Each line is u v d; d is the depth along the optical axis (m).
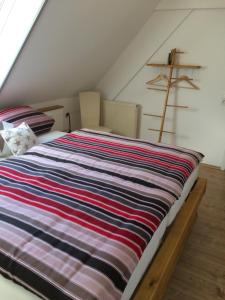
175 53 3.61
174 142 4.02
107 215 1.45
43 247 1.21
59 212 1.46
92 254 1.18
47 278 1.07
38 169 1.98
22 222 1.37
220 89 3.48
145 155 2.28
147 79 3.96
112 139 2.69
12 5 2.21
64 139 2.68
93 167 2.04
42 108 3.67
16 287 1.17
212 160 3.80
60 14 2.35
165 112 3.94
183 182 1.93
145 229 1.38
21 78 2.85
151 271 1.48
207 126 3.71
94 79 4.16
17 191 1.67
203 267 2.03
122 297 1.19
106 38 3.30
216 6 3.20
